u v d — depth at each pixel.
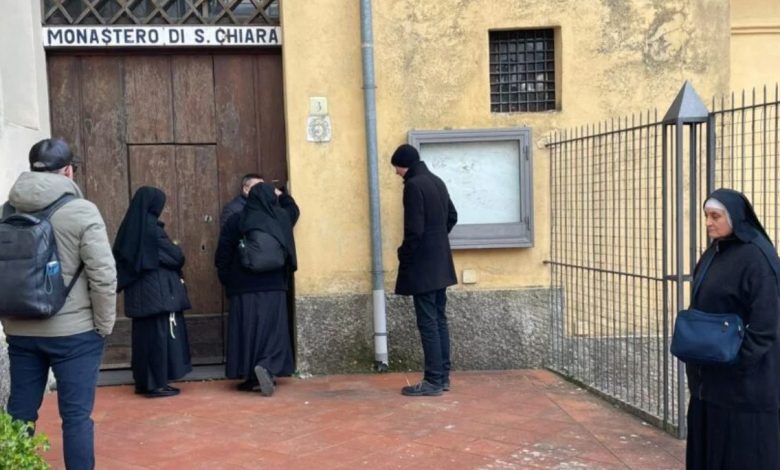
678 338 3.31
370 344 6.35
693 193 4.56
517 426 4.94
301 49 6.18
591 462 4.30
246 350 5.74
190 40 6.19
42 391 3.81
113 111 6.31
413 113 6.27
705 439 3.41
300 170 6.23
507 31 6.38
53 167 3.75
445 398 5.59
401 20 6.23
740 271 3.20
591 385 5.80
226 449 4.55
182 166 6.40
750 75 6.85
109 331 3.76
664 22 6.32
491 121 6.31
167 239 5.70
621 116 6.32
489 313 6.38
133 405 5.53
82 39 6.09
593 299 6.19
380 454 4.45
